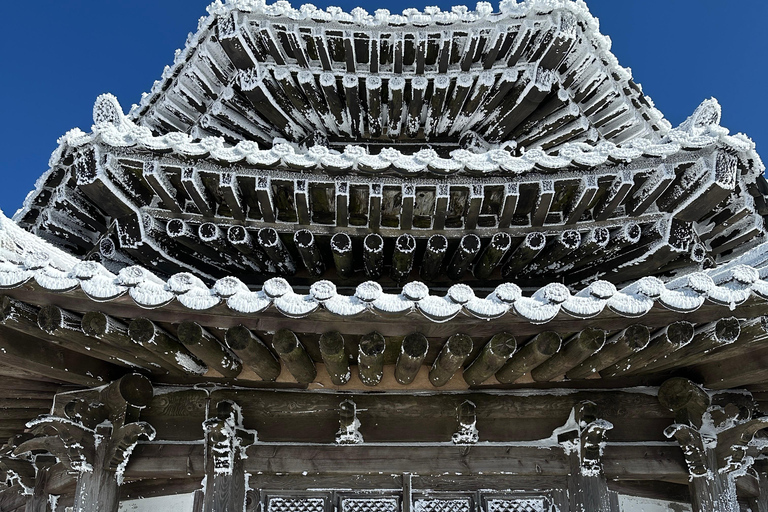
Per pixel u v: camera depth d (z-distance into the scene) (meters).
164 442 5.54
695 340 4.74
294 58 7.77
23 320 4.32
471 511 5.45
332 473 5.41
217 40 7.59
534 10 7.21
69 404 5.34
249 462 5.41
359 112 8.20
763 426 5.26
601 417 5.67
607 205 5.95
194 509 5.27
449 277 6.79
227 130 8.48
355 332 4.56
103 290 3.96
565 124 8.16
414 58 7.84
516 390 5.73
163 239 6.18
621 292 4.39
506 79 7.68
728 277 4.25
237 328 4.48
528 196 5.96
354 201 6.07
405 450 5.50
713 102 6.88
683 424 5.51
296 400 5.60
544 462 5.51
